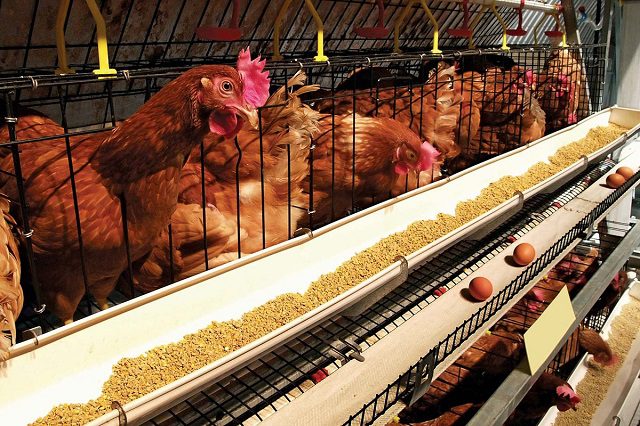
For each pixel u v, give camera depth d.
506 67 2.36
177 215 0.99
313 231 1.06
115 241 0.87
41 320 0.95
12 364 0.65
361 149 1.32
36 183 0.84
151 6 1.39
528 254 1.50
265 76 0.91
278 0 1.69
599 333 2.35
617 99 2.81
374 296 1.09
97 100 1.41
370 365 1.03
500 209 1.45
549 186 1.79
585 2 3.22
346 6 1.96
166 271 1.01
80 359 0.72
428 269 1.47
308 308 0.95
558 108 2.40
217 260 1.05
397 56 1.38
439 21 2.51
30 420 0.66
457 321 1.22
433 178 1.58
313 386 0.95
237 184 1.05
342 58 1.33
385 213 1.23
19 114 0.99
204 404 0.91
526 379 1.25
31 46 1.23
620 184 2.17
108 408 0.69
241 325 0.88
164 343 0.81
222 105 0.86
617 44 2.73
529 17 3.21
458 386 1.54
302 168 1.18
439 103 1.71
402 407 0.95
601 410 1.93
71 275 0.89
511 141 2.06
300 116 1.16
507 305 1.32
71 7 1.23
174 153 0.88
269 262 0.97
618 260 1.84
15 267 0.71
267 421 0.86
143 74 0.85
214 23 1.59
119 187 0.86
